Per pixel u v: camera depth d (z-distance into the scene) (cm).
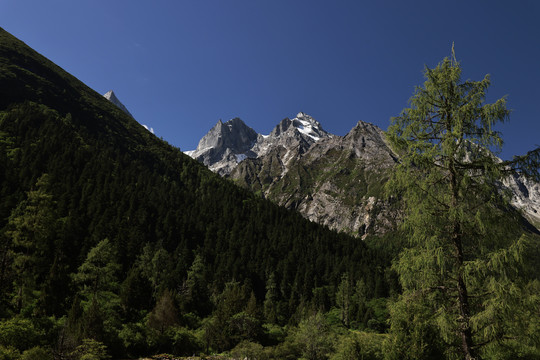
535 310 1198
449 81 1466
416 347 1348
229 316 7106
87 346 3738
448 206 1436
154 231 12162
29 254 5259
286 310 11025
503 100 1324
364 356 2925
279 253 15012
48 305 5159
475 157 1405
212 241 13700
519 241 1185
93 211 10862
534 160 1302
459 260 1369
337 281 13575
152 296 8231
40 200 5700
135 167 17900
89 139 17475
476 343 1298
